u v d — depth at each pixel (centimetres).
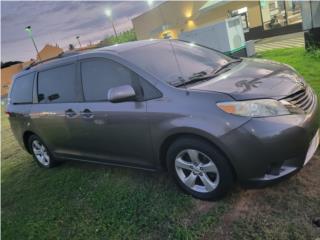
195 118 311
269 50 1265
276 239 268
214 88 321
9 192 553
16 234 404
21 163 716
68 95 461
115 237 332
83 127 437
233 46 1172
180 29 2684
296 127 292
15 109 585
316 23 849
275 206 306
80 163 569
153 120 345
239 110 293
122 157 411
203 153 321
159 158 362
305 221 279
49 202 459
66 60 466
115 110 382
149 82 356
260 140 287
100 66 412
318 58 794
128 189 416
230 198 335
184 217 329
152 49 413
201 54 428
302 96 315
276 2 1803
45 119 509
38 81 527
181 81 352
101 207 395
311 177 334
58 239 361
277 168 298
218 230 297
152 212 352
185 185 355
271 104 293
